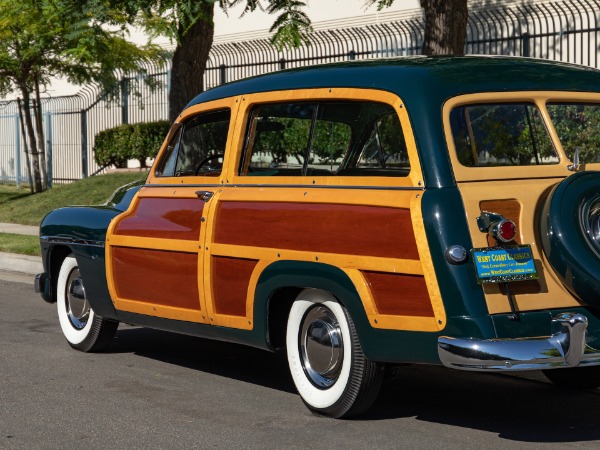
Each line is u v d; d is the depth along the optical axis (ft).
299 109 21.72
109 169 85.30
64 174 98.63
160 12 42.37
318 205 20.40
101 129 93.15
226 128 23.52
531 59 21.84
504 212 18.92
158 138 82.02
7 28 78.28
